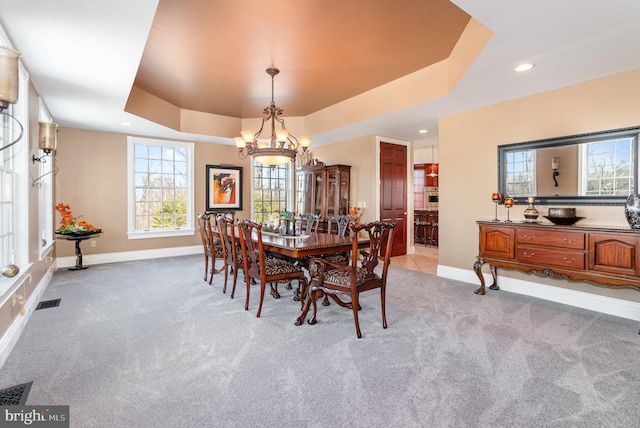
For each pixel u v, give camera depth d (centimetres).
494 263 364
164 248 612
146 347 236
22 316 261
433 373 201
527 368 206
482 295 368
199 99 511
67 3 196
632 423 155
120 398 175
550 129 349
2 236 249
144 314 304
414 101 404
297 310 318
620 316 301
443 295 369
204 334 259
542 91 353
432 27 295
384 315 273
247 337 254
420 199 877
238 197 696
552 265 317
